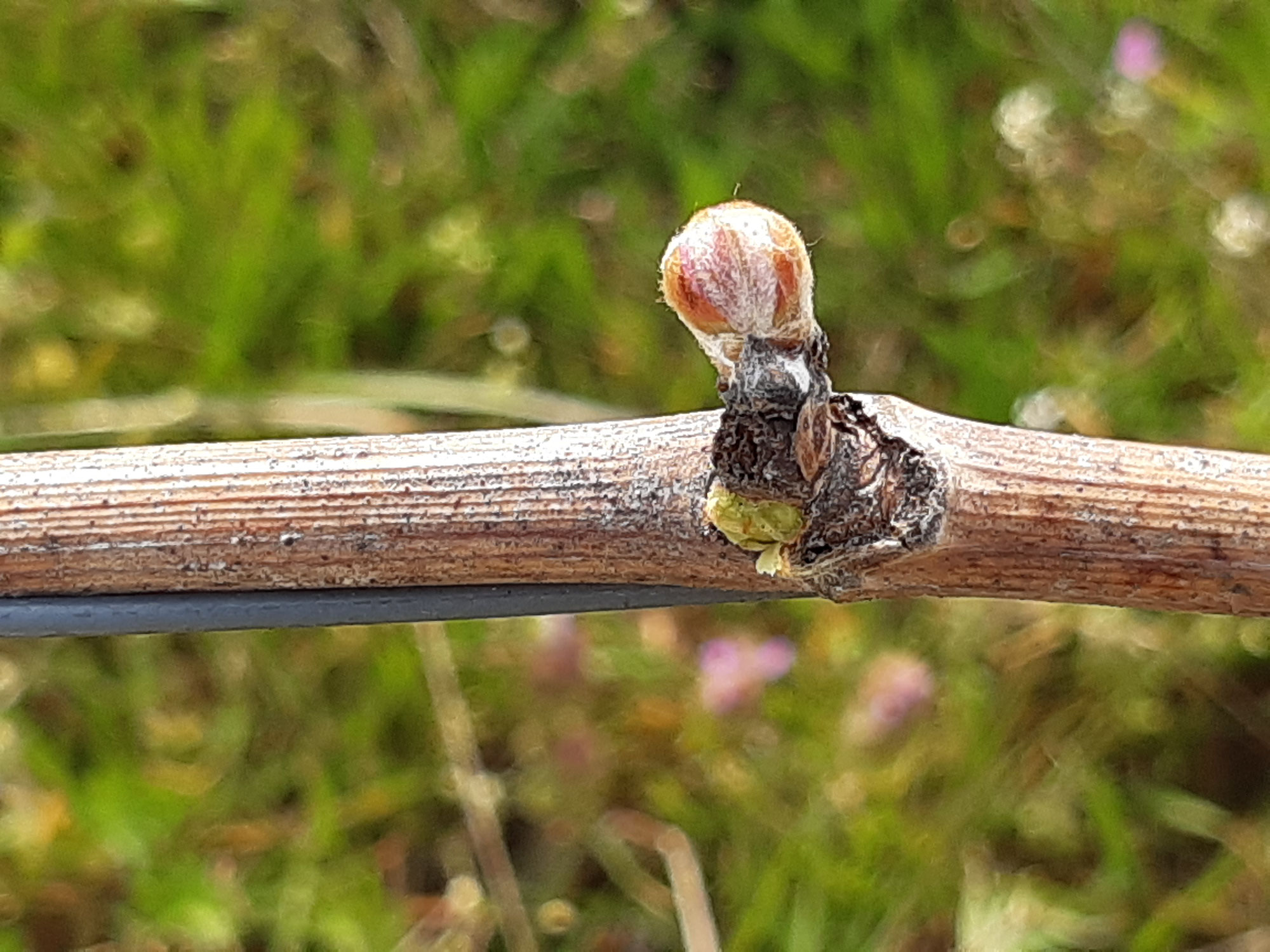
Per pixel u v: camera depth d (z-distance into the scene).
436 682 0.19
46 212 0.22
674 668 0.19
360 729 0.19
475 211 0.22
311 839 0.18
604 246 0.22
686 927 0.18
